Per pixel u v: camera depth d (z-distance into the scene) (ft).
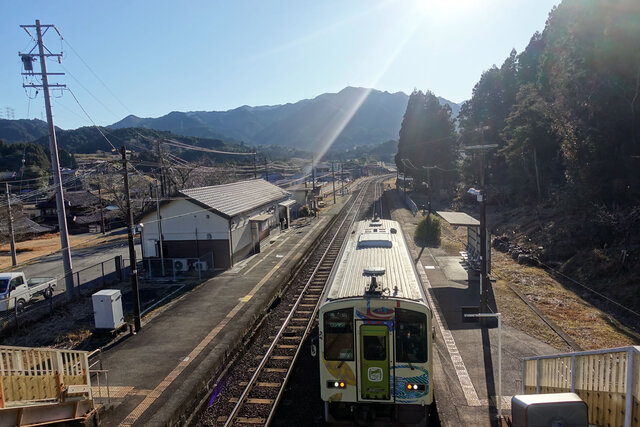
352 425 28.09
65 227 58.75
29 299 60.08
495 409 29.09
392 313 26.91
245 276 66.03
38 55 55.26
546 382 26.35
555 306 51.47
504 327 43.98
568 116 90.17
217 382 35.73
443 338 41.47
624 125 75.72
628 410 16.72
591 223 72.23
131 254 44.93
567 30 97.55
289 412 29.94
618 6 72.49
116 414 29.07
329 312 27.50
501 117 167.53
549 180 111.45
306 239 98.68
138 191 143.74
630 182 74.18
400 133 194.90
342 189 243.19
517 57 195.62
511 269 68.95
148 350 39.65
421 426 27.50
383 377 27.07
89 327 47.52
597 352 19.62
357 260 38.52
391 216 138.10
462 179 175.63
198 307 51.72
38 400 24.47
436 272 66.44
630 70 72.95
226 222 72.18
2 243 117.91
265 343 43.04
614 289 55.88
